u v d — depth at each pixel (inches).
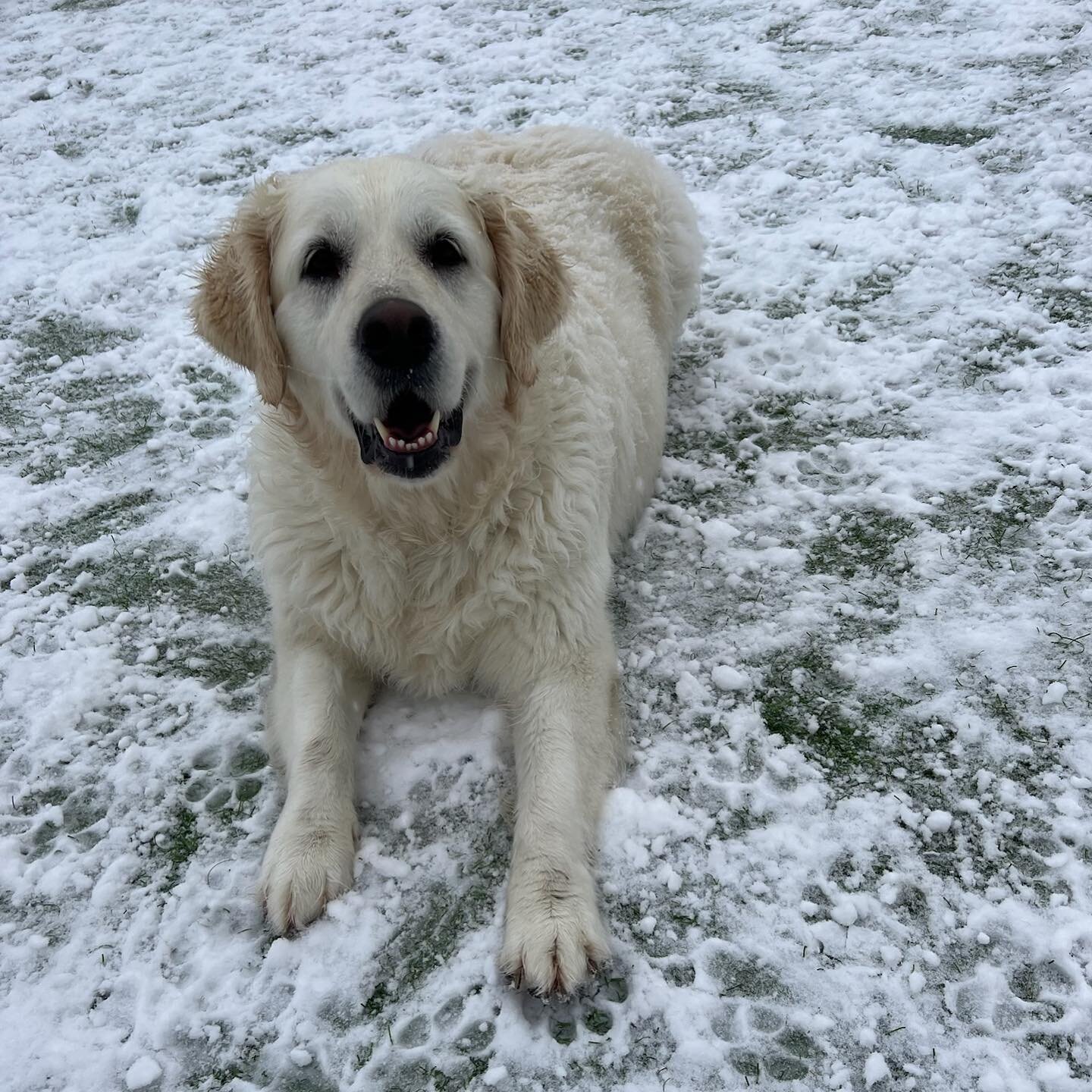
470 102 72.8
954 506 37.3
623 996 25.0
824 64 70.6
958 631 33.0
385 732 32.0
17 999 26.0
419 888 27.5
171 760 31.6
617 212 43.8
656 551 37.7
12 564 39.1
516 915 25.8
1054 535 35.7
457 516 30.3
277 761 30.9
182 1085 24.2
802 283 49.7
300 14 96.0
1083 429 39.3
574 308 35.9
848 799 28.9
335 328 27.9
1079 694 30.8
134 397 47.4
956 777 29.2
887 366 44.0
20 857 29.3
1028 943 25.4
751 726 31.0
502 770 30.2
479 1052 24.2
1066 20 70.4
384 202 28.4
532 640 30.8
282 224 30.2
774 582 35.8
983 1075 23.2
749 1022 24.3
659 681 32.9
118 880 28.5
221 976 26.0
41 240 61.0
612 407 35.3
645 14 84.7
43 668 34.9
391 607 31.2
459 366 27.9
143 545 39.6
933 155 57.1
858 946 25.6
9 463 44.3
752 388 44.4
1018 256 48.7
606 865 27.6
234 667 34.8
